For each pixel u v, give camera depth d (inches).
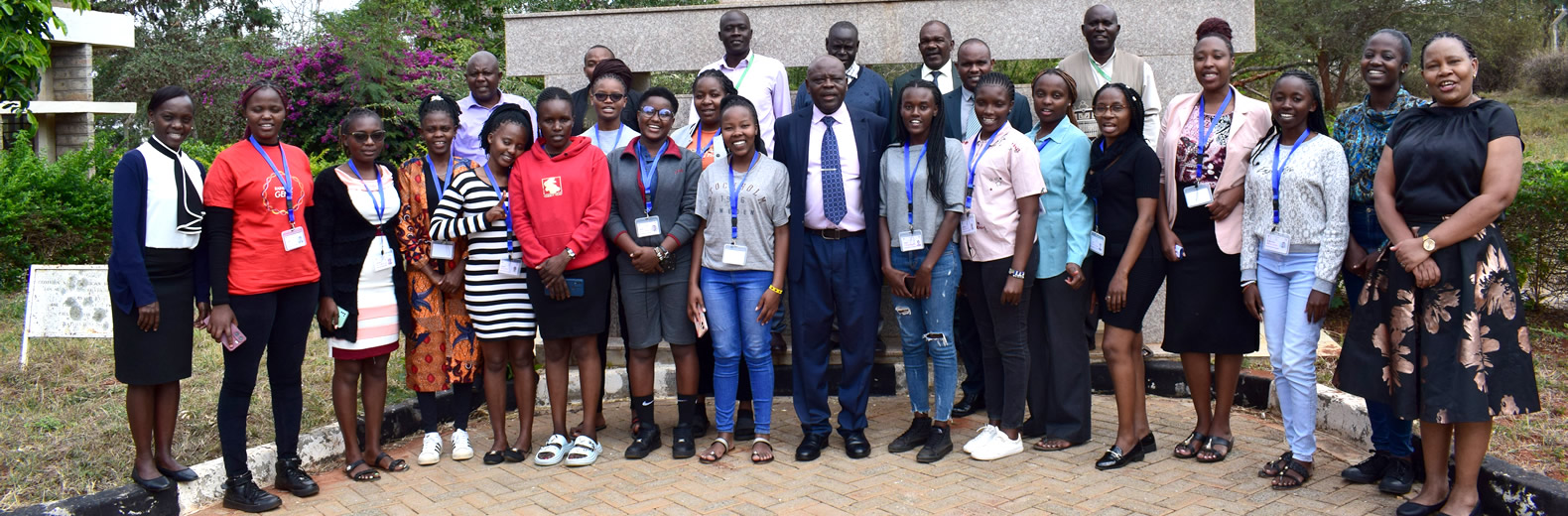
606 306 175.6
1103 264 166.9
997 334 169.9
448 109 173.9
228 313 144.4
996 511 142.3
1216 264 160.2
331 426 178.4
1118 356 164.1
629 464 171.8
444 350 174.2
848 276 169.0
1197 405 168.7
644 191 173.3
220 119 720.3
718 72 188.1
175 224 141.2
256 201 146.1
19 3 304.5
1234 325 161.0
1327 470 157.5
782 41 235.0
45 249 335.3
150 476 145.5
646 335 175.2
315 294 155.7
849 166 168.2
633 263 170.4
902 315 172.7
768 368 173.3
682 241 170.4
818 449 173.2
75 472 154.1
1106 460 161.3
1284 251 147.6
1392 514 137.9
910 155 167.2
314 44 474.9
